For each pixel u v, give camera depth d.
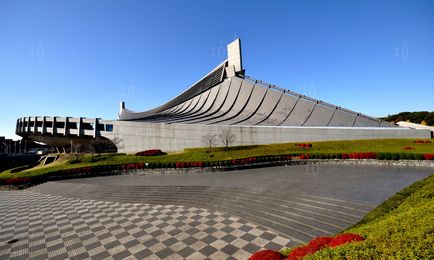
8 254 10.09
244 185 18.11
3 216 15.37
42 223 13.74
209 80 59.06
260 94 47.25
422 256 3.60
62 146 57.25
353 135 33.16
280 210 13.02
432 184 10.46
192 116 46.56
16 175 26.56
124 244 10.52
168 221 13.09
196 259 8.95
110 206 16.75
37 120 47.75
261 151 31.41
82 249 10.24
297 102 42.44
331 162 27.17
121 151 40.66
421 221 4.78
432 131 31.98
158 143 38.56
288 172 22.72
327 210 12.02
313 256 4.59
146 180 23.41
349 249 4.39
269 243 9.91
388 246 4.12
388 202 9.98
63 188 22.92
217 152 32.03
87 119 43.31
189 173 26.38
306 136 34.41
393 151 25.31
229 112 48.19
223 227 11.84
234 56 53.84
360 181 16.97
